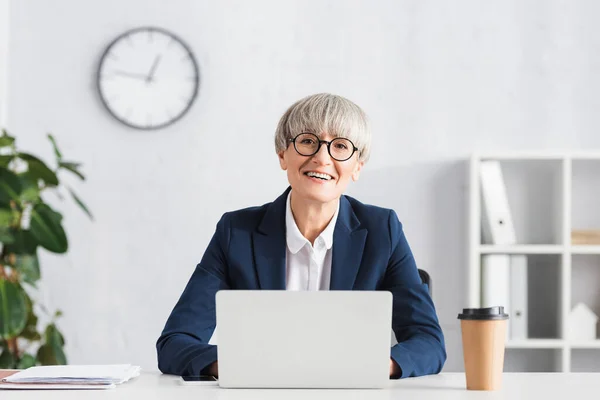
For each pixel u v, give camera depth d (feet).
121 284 11.48
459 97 11.67
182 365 4.98
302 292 4.20
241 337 4.21
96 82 11.66
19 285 10.07
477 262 10.78
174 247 11.51
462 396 3.89
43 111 11.62
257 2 11.75
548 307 11.25
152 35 11.66
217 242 5.82
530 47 11.73
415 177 11.56
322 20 11.73
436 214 11.51
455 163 11.58
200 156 11.60
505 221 10.85
